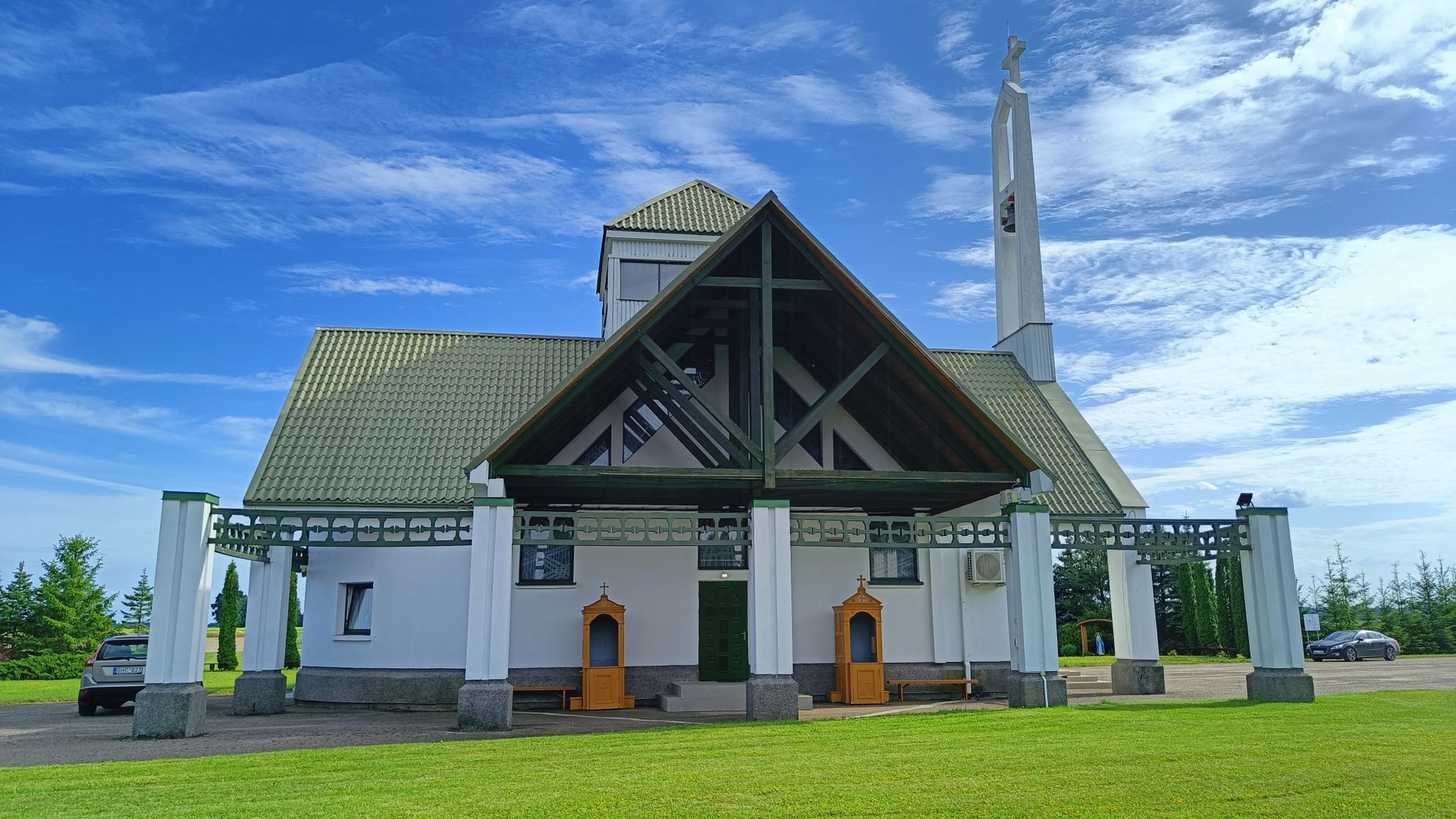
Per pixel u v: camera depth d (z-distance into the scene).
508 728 13.92
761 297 16.14
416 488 18.84
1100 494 20.95
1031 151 26.31
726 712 17.36
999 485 16.94
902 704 18.48
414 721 15.87
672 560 19.31
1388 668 29.19
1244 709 14.75
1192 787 8.95
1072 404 24.00
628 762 10.46
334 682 18.66
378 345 22.81
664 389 16.17
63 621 42.53
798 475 15.48
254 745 12.75
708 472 15.19
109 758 11.73
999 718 13.78
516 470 14.65
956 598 20.20
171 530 14.18
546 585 18.88
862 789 8.95
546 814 8.12
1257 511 16.78
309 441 19.75
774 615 14.57
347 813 8.25
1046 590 15.73
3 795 9.31
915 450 19.09
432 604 18.55
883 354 15.82
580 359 23.12
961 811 8.16
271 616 18.02
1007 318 27.28
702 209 25.44
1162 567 46.12
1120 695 19.41
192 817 8.23
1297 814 8.05
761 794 8.78
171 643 13.95
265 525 14.63
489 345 23.28
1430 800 8.46
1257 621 16.64
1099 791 8.82
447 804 8.52
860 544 15.52
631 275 23.94
